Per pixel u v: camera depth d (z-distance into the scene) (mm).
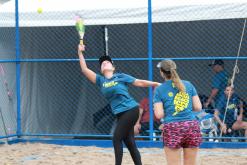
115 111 16266
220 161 19547
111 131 25078
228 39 26016
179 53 26484
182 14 22703
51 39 26391
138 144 23172
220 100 23891
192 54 26406
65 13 23531
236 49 25953
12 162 19703
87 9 23328
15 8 23750
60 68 26625
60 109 26594
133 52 26438
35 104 25969
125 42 26469
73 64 26578
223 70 24031
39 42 26156
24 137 24984
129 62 26547
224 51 26094
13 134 24703
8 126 24750
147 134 24016
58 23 23609
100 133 25828
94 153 21531
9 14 24109
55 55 26500
